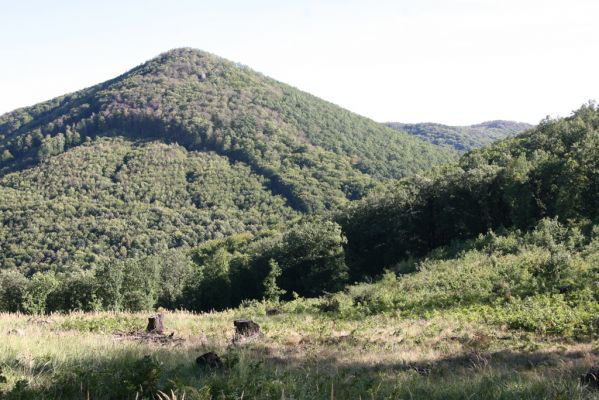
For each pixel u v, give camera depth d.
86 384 6.38
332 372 8.66
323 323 17.31
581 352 10.74
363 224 51.06
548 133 55.66
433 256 36.91
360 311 20.45
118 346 9.71
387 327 15.71
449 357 10.70
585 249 26.22
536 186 39.19
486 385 7.34
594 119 55.84
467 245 35.91
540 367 9.07
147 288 42.19
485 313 16.75
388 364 9.85
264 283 43.97
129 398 6.09
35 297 36.53
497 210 43.25
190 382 6.89
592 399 6.30
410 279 28.20
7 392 5.76
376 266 50.19
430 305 20.27
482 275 24.08
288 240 50.81
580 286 19.31
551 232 31.09
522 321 14.72
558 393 6.47
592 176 36.75
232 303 52.25
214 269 52.59
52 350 8.59
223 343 12.13
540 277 21.36
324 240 47.25
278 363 9.62
